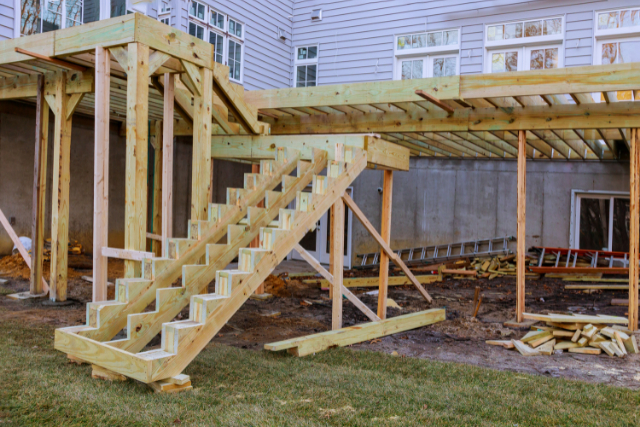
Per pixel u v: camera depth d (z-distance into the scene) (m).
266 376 4.58
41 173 7.79
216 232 5.80
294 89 8.24
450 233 13.97
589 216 12.45
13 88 8.09
